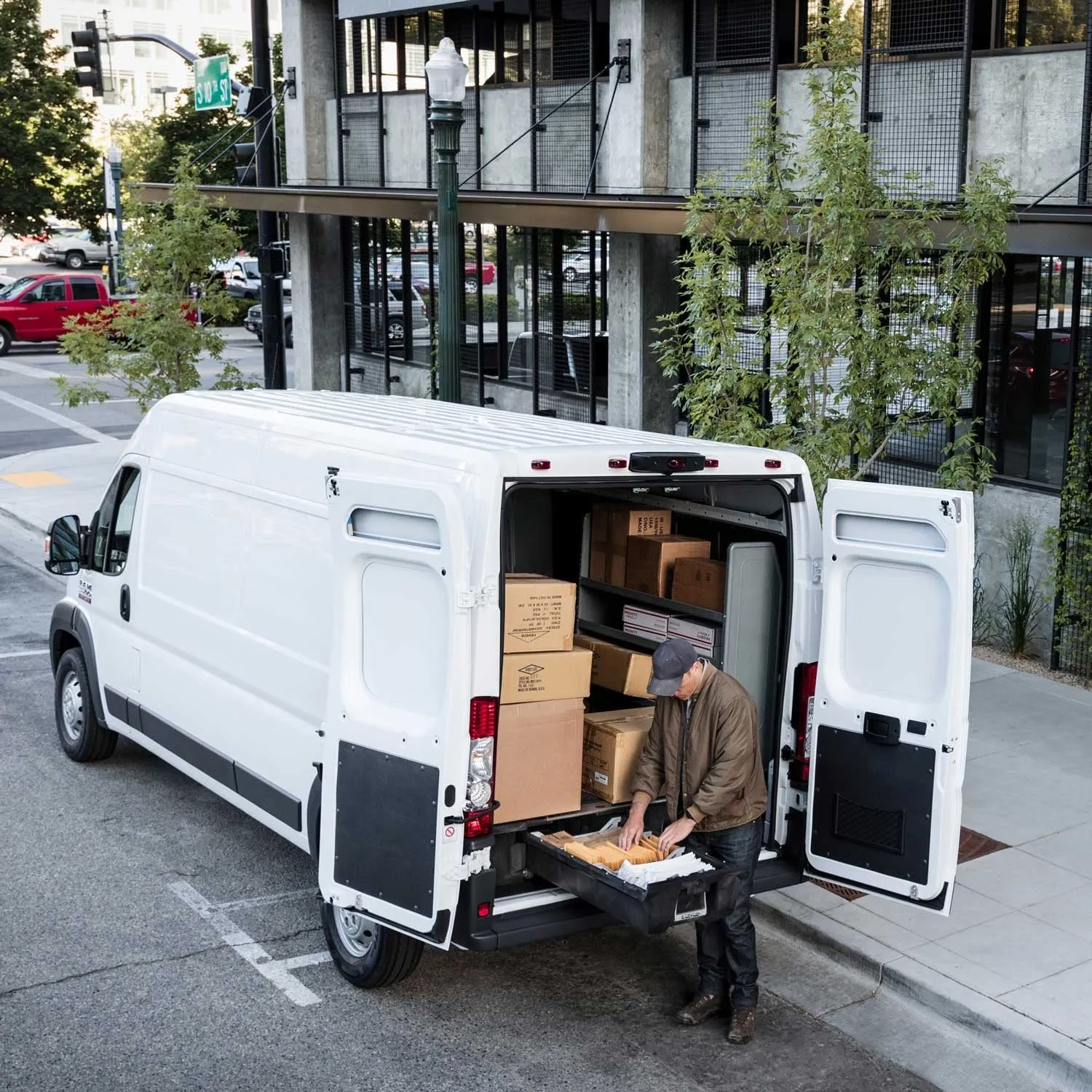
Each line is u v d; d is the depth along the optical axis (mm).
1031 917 6801
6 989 6160
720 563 6477
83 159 44781
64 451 21938
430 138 19172
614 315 15258
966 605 5656
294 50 21625
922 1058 5746
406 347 21031
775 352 10844
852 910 6898
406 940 5957
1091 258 10539
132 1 89375
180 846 7871
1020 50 11125
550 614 5742
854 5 12453
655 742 5867
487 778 5359
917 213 8688
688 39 14750
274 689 6777
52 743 9688
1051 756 9078
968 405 11602
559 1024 5957
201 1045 5707
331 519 5645
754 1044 5816
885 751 5902
